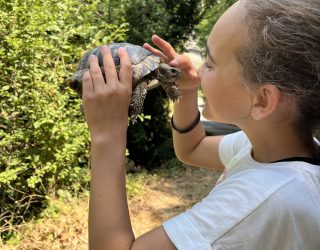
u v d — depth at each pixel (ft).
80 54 14.64
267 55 2.99
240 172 3.35
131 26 21.39
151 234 3.15
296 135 3.25
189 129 5.16
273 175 3.11
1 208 13.67
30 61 13.15
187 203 18.42
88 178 16.49
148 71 4.79
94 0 16.96
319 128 3.22
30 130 13.39
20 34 12.62
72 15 15.14
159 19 22.77
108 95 3.42
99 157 3.36
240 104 3.35
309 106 3.05
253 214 2.98
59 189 15.62
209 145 5.14
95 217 3.22
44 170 13.79
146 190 19.48
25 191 14.26
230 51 3.26
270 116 3.21
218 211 3.07
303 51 2.91
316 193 3.03
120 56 3.63
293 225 2.93
